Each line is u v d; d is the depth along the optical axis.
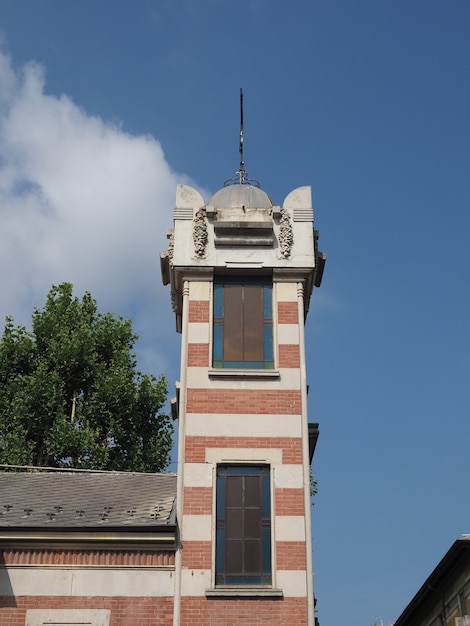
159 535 16.44
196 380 18.19
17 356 33.34
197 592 16.11
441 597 20.95
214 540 16.69
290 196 20.06
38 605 15.85
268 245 19.53
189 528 16.72
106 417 32.97
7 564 16.17
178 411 18.67
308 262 19.31
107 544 16.39
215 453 17.48
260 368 18.58
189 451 17.48
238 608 16.00
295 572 16.38
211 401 18.00
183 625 15.79
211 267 19.25
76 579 16.11
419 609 22.88
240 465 17.48
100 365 33.66
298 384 18.25
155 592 16.09
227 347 18.83
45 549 16.34
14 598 15.88
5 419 31.89
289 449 17.58
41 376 32.19
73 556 16.33
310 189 20.17
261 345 18.89
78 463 31.31
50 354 33.53
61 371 33.31
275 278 19.34
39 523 16.72
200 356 18.47
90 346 33.72
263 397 18.09
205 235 19.50
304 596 16.14
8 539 16.28
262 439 17.67
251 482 17.36
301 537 16.72
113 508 17.77
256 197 20.73
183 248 19.41
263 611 15.99
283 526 16.81
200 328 18.77
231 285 19.45
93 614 15.80
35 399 31.94
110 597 16.00
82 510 17.64
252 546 16.75
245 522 16.97
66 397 33.31
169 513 17.31
